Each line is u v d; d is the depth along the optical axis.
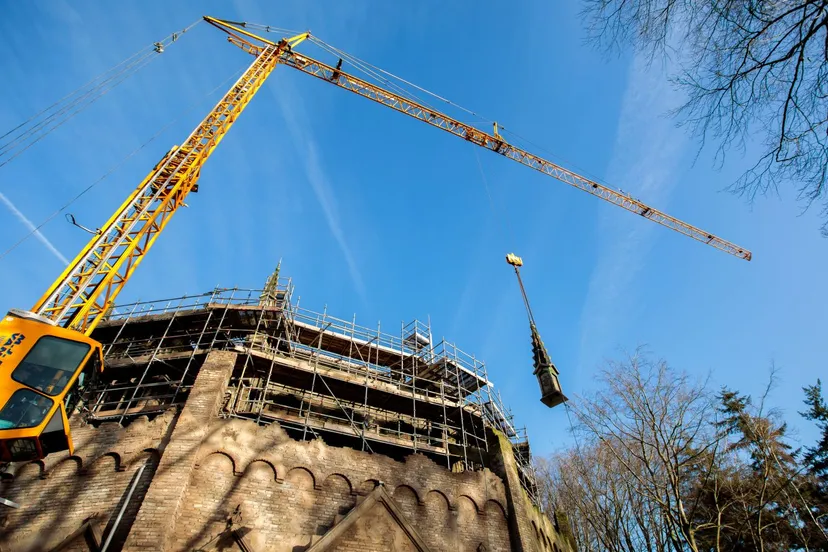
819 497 28.61
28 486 16.78
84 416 20.94
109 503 16.33
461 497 20.95
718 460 24.84
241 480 17.53
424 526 19.34
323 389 25.69
